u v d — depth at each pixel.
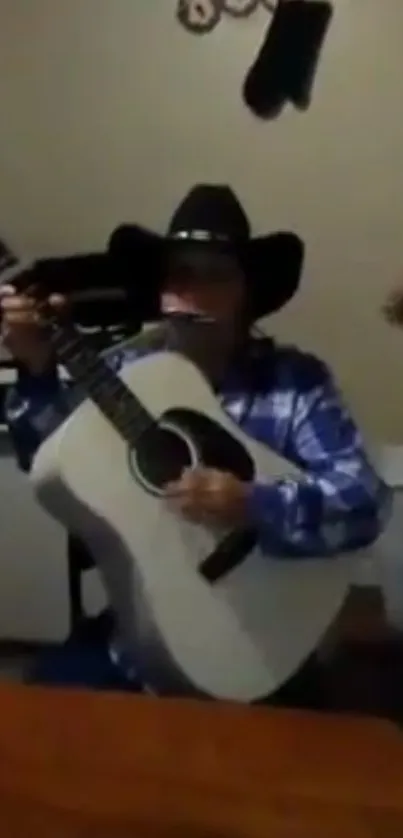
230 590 1.51
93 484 1.46
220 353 1.65
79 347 1.50
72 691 1.26
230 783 1.05
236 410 1.63
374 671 1.75
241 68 2.03
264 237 1.74
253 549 1.52
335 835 0.96
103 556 1.52
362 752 1.11
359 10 1.97
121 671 1.57
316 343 2.09
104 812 1.00
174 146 2.08
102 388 1.49
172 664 1.50
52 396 1.64
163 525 1.48
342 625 1.85
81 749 1.12
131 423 1.49
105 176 2.12
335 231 2.05
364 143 2.02
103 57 2.08
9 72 2.12
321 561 1.57
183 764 1.09
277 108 2.03
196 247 1.63
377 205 2.03
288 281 1.75
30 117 2.13
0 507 2.18
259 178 2.07
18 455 1.71
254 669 1.52
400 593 1.94
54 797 1.03
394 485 2.02
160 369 1.54
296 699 1.58
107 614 1.70
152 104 2.08
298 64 2.01
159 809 1.01
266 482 1.53
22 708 1.21
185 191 2.09
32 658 1.95
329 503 1.52
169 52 2.05
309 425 1.62
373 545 1.94
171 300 1.65
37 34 2.10
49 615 2.20
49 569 2.18
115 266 1.72
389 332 2.05
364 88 2.00
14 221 2.16
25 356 1.60
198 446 1.53
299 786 1.04
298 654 1.55
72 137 2.12
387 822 0.98
